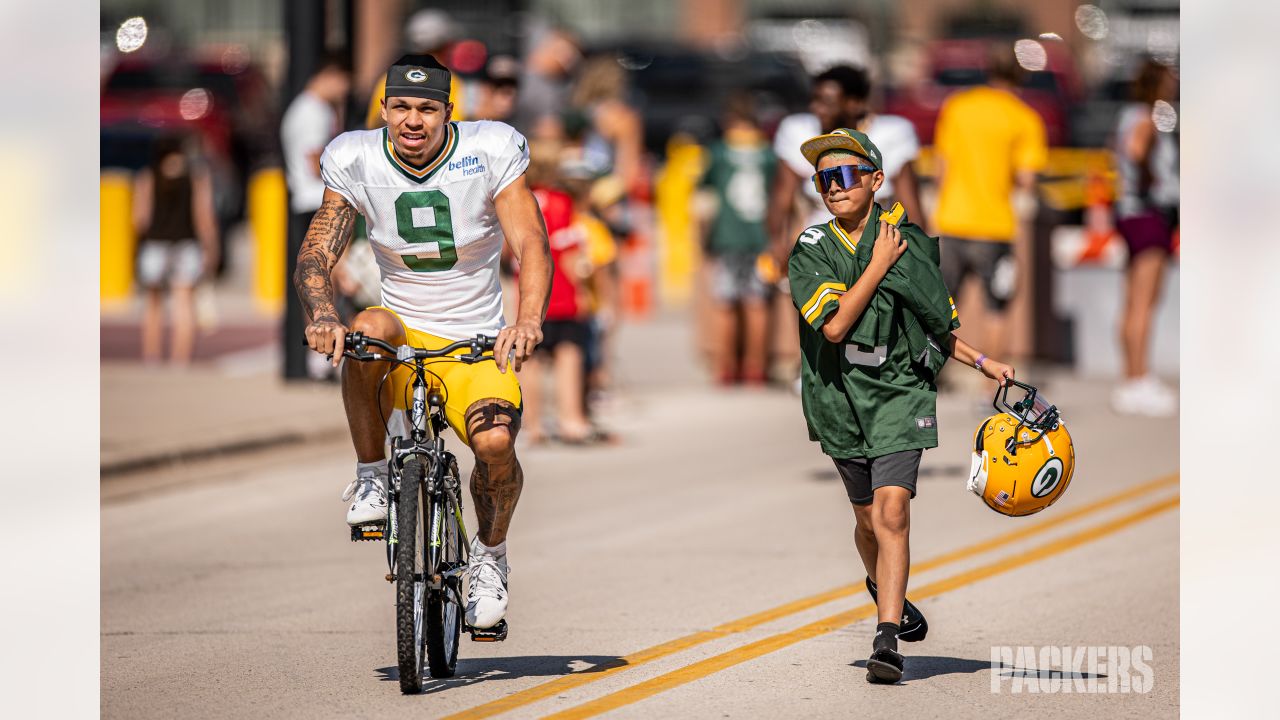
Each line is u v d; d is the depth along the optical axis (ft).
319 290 70.18
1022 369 195.93
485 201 72.79
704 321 205.16
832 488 130.93
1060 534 111.75
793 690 74.23
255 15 522.47
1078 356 199.62
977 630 86.17
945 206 151.74
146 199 198.08
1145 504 121.70
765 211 184.55
